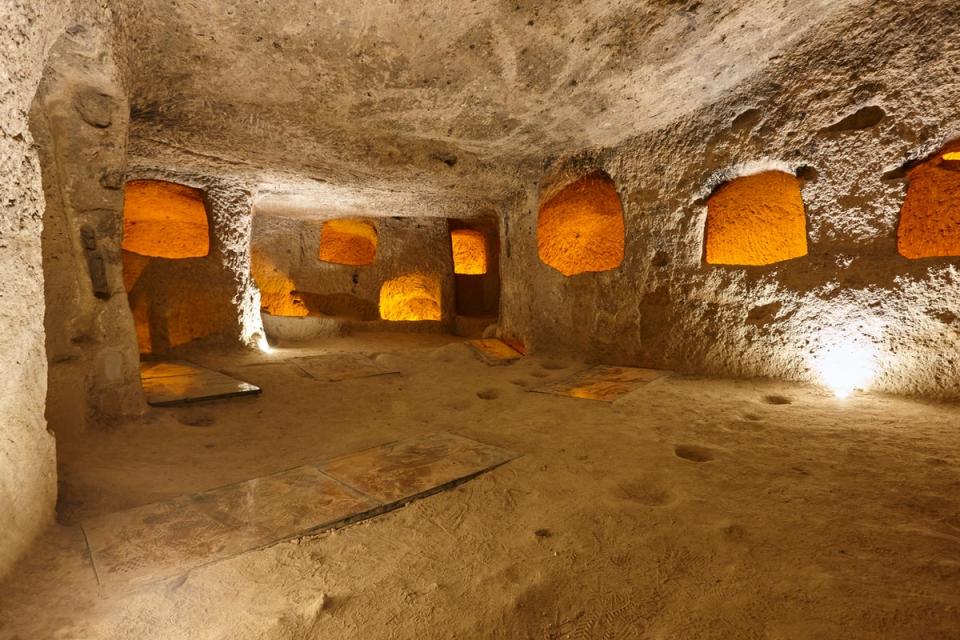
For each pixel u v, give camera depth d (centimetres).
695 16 333
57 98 270
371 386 436
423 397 405
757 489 228
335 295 831
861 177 360
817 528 192
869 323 364
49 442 193
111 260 304
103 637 140
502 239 634
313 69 347
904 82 336
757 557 175
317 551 184
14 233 165
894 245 352
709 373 445
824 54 366
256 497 223
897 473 239
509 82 387
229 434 310
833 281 379
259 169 494
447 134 461
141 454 272
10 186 161
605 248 639
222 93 363
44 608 150
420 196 614
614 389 411
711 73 393
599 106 433
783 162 393
